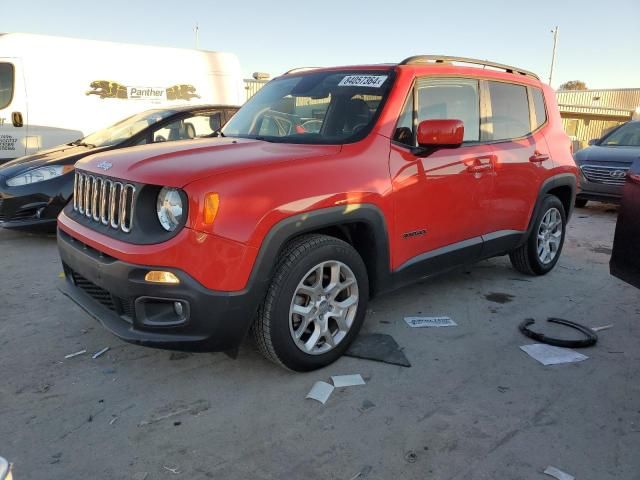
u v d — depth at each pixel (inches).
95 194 121.3
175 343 104.9
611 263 128.4
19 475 88.4
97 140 264.4
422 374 123.5
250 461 93.0
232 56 439.2
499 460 93.7
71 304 163.6
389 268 134.6
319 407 109.4
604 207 388.5
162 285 101.3
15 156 351.3
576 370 126.6
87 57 369.4
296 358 118.1
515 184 171.0
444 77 151.4
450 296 175.9
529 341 142.2
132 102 390.0
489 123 165.3
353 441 98.7
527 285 189.5
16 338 139.8
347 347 129.6
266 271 107.3
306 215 111.7
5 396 112.2
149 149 128.4
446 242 150.1
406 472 90.4
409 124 140.1
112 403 110.3
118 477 88.7
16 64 345.1
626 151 347.6
